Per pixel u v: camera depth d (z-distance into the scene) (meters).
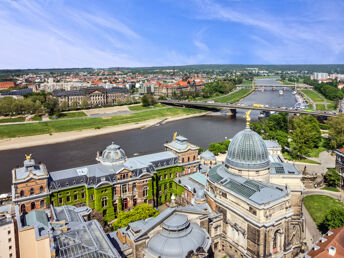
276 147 150.62
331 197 133.12
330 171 146.25
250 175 95.38
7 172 176.38
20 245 69.75
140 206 103.31
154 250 70.00
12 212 85.50
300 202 102.19
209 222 88.75
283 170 108.06
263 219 78.69
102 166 124.50
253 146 95.31
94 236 72.38
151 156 139.38
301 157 194.88
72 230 71.50
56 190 110.19
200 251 66.06
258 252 79.62
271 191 84.38
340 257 67.25
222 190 90.81
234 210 85.88
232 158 97.88
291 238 98.62
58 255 63.84
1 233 67.06
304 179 146.88
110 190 116.38
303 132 195.25
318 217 115.88
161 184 134.50
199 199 100.38
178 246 69.00
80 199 116.38
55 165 190.12
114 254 65.75
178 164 138.12
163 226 73.50
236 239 88.12
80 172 120.06
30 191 106.38
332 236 78.00
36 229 69.81
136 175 123.50
